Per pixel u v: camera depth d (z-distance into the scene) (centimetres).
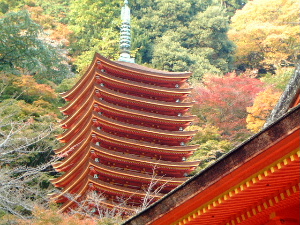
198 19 8988
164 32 8906
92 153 3766
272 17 8888
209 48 8544
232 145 5869
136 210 3397
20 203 2488
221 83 6562
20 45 6225
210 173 829
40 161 4781
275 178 805
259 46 8519
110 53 8112
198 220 976
